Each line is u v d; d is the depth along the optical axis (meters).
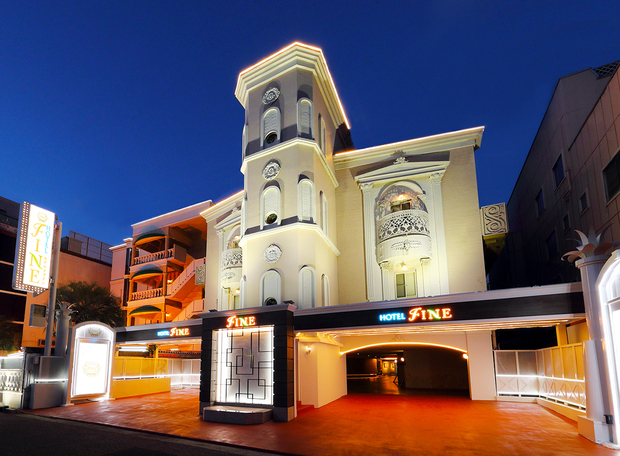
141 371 22.25
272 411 13.29
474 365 17.69
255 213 18.64
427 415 13.78
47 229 19.42
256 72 20.55
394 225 18.50
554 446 9.52
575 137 19.81
